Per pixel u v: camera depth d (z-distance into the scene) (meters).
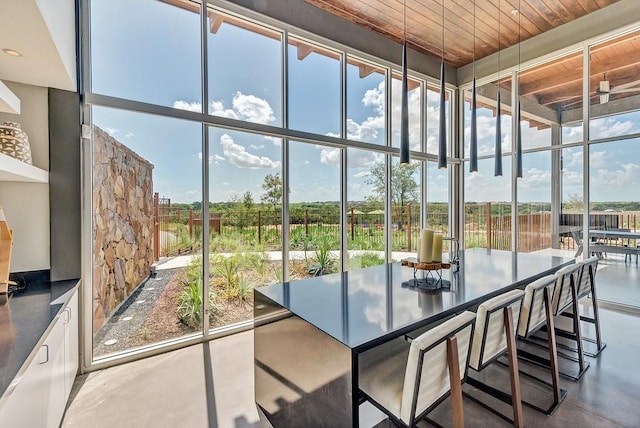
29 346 1.38
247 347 3.26
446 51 5.52
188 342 3.31
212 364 2.91
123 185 3.06
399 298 2.08
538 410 2.18
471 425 2.05
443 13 4.36
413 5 4.19
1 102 1.86
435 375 1.48
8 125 2.24
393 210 5.27
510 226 5.50
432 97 5.91
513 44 5.29
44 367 1.57
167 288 3.30
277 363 2.00
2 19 1.68
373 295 2.15
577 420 2.08
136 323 3.12
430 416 2.15
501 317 1.90
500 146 3.14
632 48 4.15
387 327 1.62
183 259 3.40
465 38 5.08
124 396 2.41
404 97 2.47
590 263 3.01
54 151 2.65
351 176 4.75
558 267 3.02
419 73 5.56
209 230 3.54
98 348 2.90
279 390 1.98
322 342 1.60
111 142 2.98
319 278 2.62
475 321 1.67
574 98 4.72
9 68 2.29
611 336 3.37
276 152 4.04
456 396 1.51
